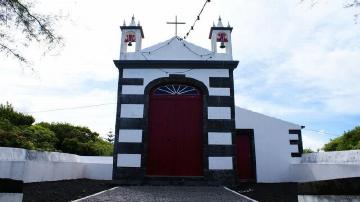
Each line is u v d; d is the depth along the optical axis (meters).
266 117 15.02
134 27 12.80
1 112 14.96
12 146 10.67
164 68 12.31
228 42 12.71
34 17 6.12
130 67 12.32
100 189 9.69
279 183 13.37
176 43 12.66
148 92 12.09
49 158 11.69
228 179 11.22
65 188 9.36
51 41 6.35
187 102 12.17
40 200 6.97
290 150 14.67
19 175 9.25
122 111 11.83
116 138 11.56
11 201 4.77
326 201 4.73
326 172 11.42
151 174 11.45
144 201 7.31
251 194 8.97
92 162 14.69
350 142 16.09
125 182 11.11
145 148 11.48
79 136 19.47
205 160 11.38
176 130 11.89
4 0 5.77
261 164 14.41
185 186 10.93
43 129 15.95
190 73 12.27
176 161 11.61
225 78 12.23
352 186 4.59
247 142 14.80
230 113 11.88
